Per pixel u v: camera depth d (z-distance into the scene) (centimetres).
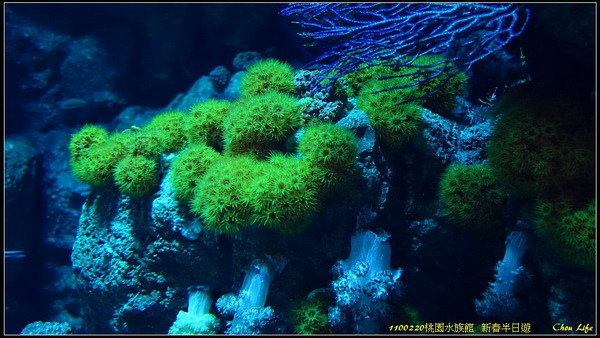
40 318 140
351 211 55
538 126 50
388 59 58
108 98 155
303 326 54
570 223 46
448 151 61
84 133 72
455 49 55
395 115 56
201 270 62
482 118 75
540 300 53
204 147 59
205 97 136
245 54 141
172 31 151
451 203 56
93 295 70
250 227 55
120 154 66
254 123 56
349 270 55
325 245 56
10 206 131
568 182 48
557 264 50
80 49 153
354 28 58
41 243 141
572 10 45
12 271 136
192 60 159
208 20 146
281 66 68
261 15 140
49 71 152
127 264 65
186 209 59
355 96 68
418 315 63
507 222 55
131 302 65
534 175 49
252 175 52
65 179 141
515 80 86
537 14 48
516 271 53
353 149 52
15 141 141
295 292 58
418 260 61
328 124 54
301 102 61
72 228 139
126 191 63
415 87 59
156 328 67
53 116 152
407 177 60
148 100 164
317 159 51
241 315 54
